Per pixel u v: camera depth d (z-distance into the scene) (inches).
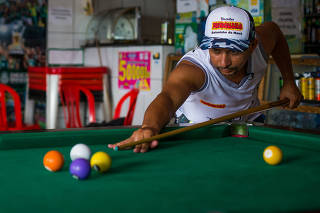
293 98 105.5
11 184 47.1
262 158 61.9
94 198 42.0
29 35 217.6
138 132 67.5
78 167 48.0
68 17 224.7
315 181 49.0
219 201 41.0
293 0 165.6
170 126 77.7
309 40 180.9
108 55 208.5
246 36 74.4
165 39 193.2
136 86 194.4
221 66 76.2
